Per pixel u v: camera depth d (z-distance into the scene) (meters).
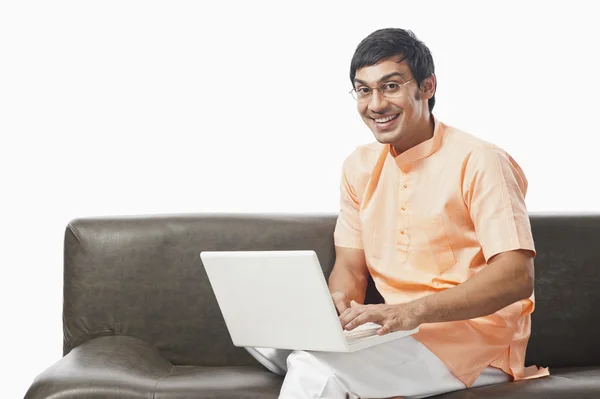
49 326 3.81
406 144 2.70
